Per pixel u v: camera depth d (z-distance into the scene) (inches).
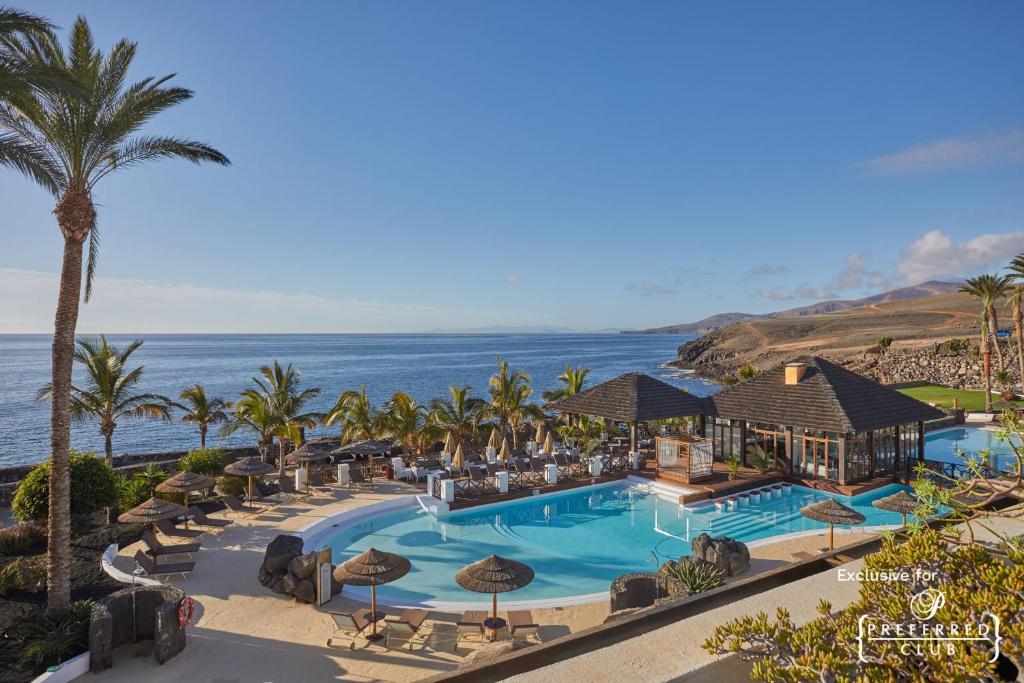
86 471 711.1
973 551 167.5
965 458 210.2
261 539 689.0
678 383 4156.0
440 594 566.3
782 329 6870.1
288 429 1089.4
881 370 2689.5
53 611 465.4
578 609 516.4
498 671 179.6
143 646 444.5
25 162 472.4
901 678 145.3
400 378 4343.0
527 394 1405.0
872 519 808.3
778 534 761.0
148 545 630.5
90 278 535.2
